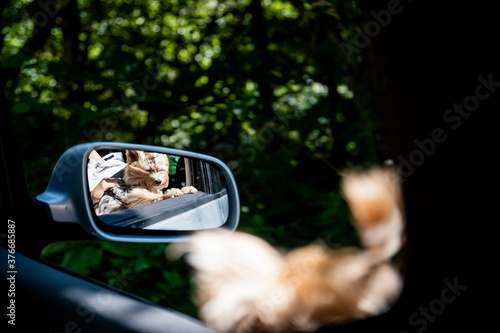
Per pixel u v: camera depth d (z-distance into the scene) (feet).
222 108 14.44
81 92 14.37
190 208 5.06
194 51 18.62
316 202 13.07
